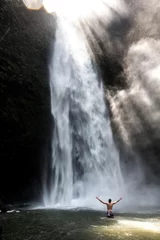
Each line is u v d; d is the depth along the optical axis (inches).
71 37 888.9
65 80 816.9
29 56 717.9
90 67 903.1
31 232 363.3
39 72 740.0
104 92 882.8
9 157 652.1
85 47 916.6
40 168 712.4
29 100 697.0
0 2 641.0
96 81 892.0
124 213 537.3
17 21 690.8
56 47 820.0
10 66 656.4
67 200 724.0
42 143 717.9
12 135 653.3
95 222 428.8
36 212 533.3
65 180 741.3
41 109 724.0
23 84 684.1
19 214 505.7
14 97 662.5
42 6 787.4
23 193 685.3
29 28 731.4
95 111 860.0
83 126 816.9
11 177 666.8
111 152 832.9
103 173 802.2
